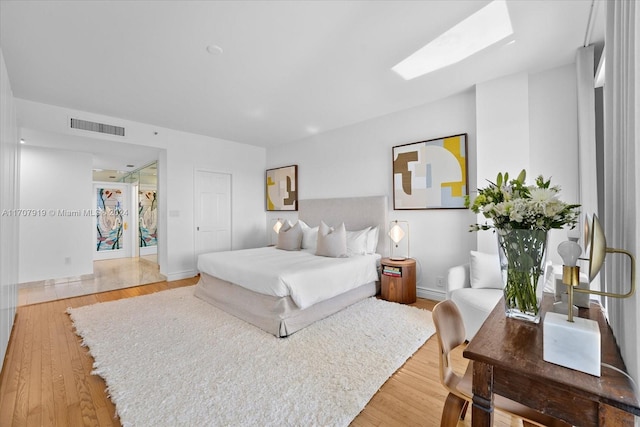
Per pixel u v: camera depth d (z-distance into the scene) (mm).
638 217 762
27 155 4367
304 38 2221
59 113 3604
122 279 4789
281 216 5727
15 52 2375
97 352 2215
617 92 1037
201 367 2002
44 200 4496
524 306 1142
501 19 2025
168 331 2605
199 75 2811
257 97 3377
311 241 4258
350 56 2488
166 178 4645
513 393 851
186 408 1589
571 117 2643
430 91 3244
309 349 2260
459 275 2668
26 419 1533
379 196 4004
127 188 7535
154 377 1883
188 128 4625
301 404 1620
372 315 2967
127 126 4180
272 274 2568
